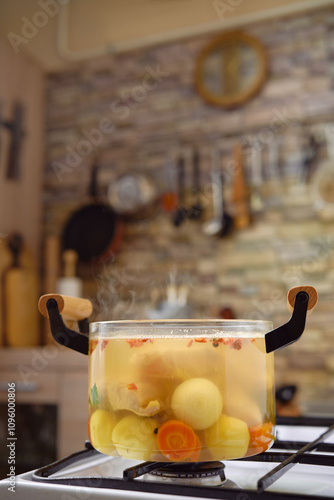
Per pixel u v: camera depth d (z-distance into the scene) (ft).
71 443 7.04
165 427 1.50
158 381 1.51
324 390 8.04
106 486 1.45
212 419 1.49
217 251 8.95
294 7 8.79
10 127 9.35
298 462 1.60
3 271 8.82
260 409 1.60
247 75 9.09
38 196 10.00
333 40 8.80
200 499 1.31
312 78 8.83
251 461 1.77
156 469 1.59
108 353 1.61
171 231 9.22
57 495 1.43
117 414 1.56
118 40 9.60
